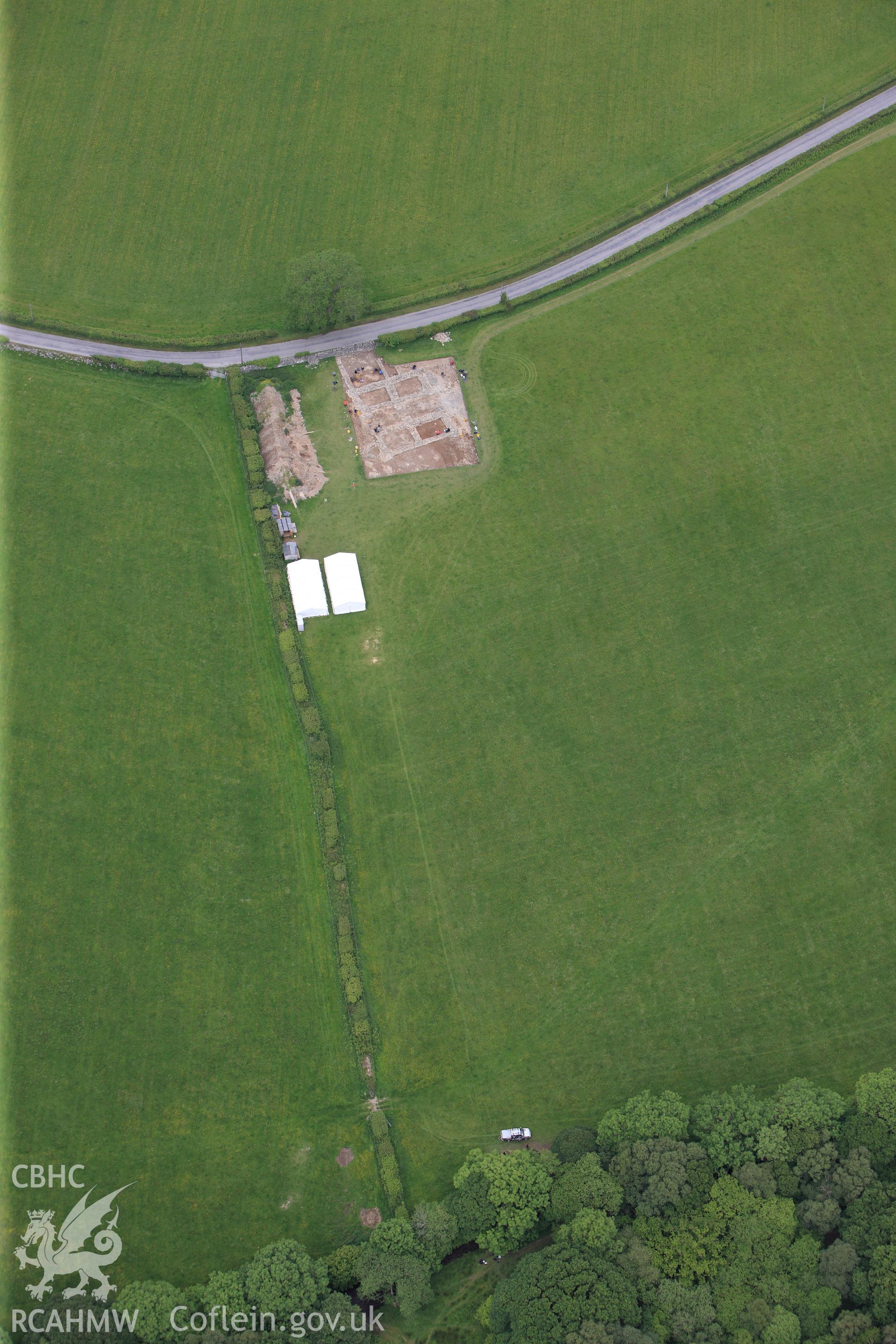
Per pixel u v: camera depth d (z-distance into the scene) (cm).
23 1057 16662
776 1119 15525
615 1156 15362
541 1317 13962
